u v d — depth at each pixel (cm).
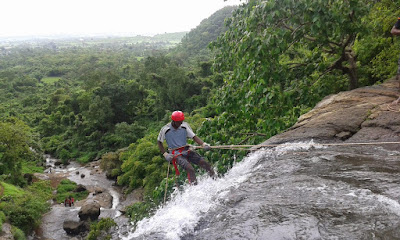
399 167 361
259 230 253
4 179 3475
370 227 236
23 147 3797
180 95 5622
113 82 6056
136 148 3431
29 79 10706
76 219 2659
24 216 2441
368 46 1195
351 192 301
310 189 321
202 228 287
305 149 487
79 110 6306
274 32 815
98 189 3412
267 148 524
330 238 228
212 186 424
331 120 599
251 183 377
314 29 843
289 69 1098
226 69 1115
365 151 443
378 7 1118
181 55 13175
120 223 2372
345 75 1182
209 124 981
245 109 913
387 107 598
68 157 4784
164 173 2477
